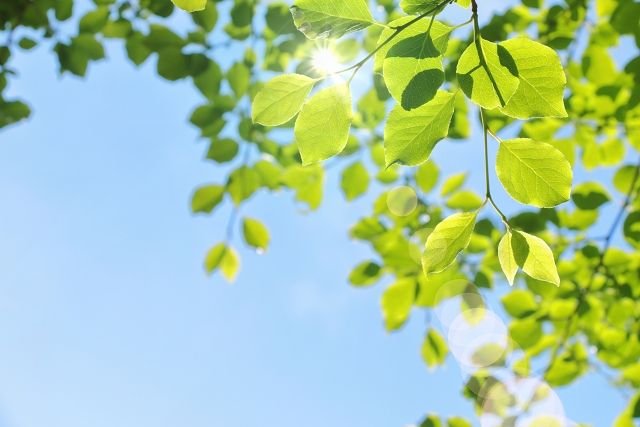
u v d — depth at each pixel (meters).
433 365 1.74
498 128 1.66
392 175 1.83
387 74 0.68
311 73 0.68
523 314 1.71
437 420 1.59
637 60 1.44
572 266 1.70
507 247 0.73
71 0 1.64
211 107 1.61
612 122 1.70
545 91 0.67
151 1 1.58
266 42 1.63
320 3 0.67
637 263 1.71
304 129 0.68
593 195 1.61
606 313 1.77
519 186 0.71
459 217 0.73
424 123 0.69
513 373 1.51
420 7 0.67
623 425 1.52
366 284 1.80
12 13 1.62
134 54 1.66
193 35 1.58
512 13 1.66
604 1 1.52
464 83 0.68
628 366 1.72
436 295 1.68
